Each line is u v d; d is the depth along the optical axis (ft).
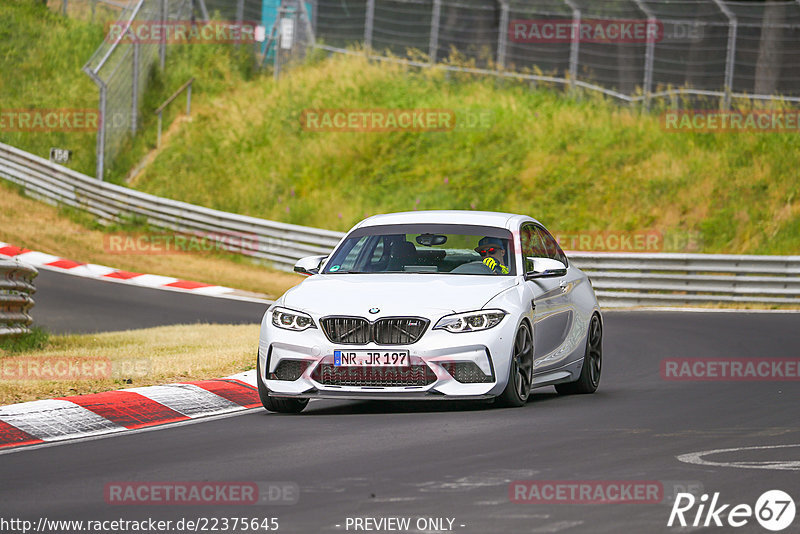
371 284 116.88
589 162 383.65
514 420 107.04
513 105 420.36
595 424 104.32
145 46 440.04
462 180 387.34
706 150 382.01
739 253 341.82
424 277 119.55
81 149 421.59
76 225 372.79
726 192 362.33
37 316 235.81
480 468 81.61
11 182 399.44
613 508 68.03
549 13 434.71
